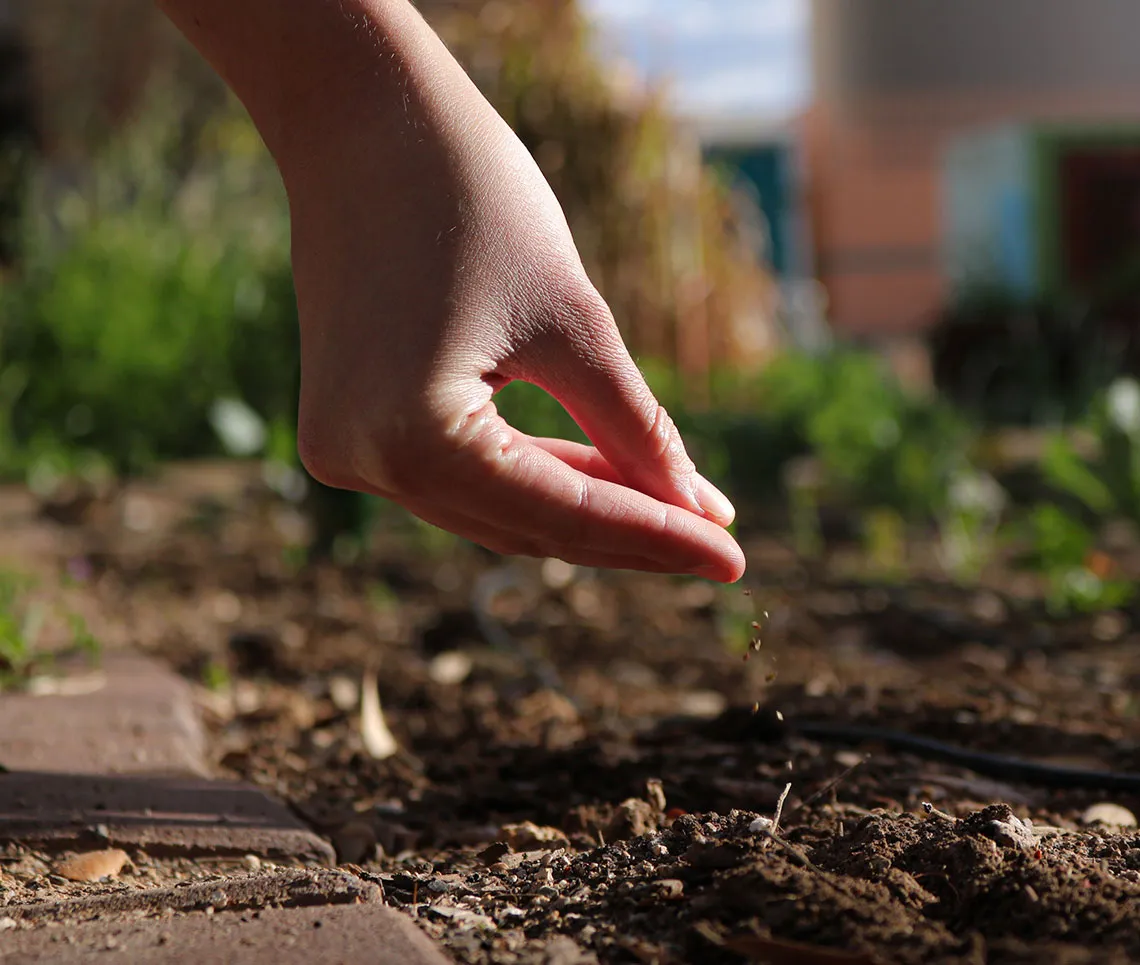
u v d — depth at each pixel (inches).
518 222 18.9
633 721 34.1
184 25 19.9
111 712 30.6
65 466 76.6
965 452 76.2
